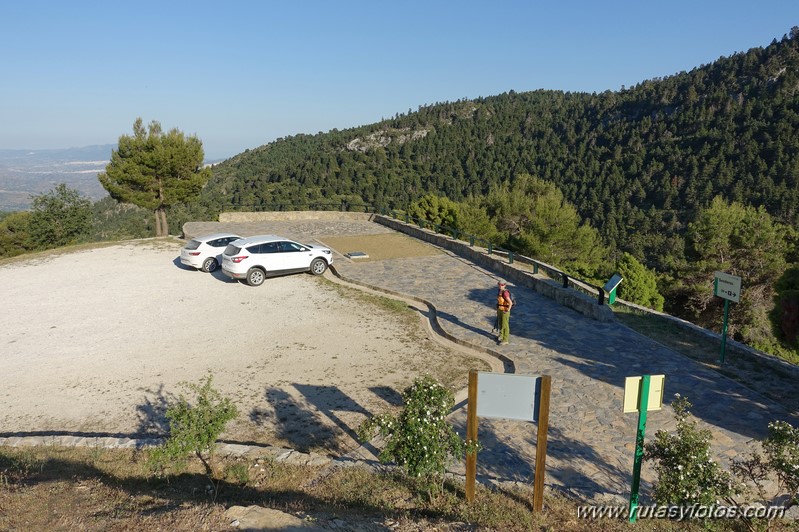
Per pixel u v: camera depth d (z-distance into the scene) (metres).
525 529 5.66
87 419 9.59
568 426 8.74
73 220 42.88
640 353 12.00
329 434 8.95
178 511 5.58
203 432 6.82
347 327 14.50
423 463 5.90
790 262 29.89
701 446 5.66
